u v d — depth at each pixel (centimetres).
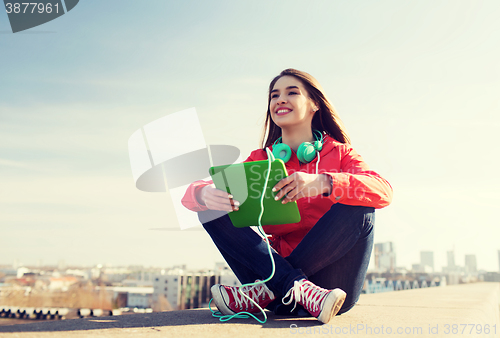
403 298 279
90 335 83
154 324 105
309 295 113
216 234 126
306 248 121
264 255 121
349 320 122
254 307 126
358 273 129
